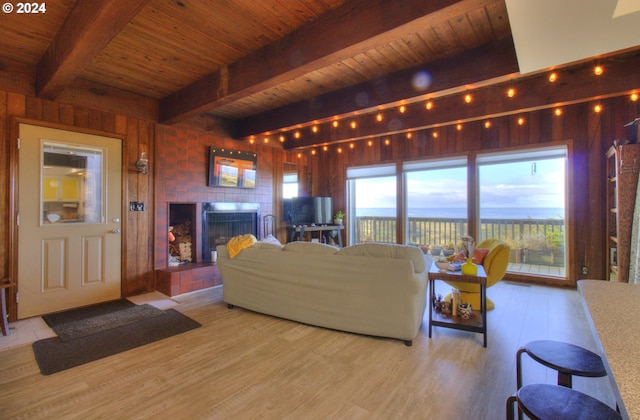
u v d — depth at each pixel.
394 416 1.68
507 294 3.83
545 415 0.93
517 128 4.48
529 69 2.55
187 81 3.48
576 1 1.70
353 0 2.08
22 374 2.10
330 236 6.35
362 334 2.72
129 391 1.91
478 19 2.33
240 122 5.02
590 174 3.96
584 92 3.17
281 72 2.54
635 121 3.04
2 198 2.98
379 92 3.39
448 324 2.60
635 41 2.13
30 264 3.13
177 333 2.76
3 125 2.98
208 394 1.88
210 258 4.66
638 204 2.85
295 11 2.21
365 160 6.14
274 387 1.95
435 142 5.25
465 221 5.04
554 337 2.63
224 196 4.91
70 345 2.52
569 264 4.10
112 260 3.72
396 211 5.71
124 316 3.16
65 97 3.36
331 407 1.76
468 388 1.93
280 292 3.06
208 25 2.39
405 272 2.50
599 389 1.95
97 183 3.60
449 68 2.91
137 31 2.47
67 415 1.69
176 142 4.30
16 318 3.03
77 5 2.12
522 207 4.59
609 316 0.94
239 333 2.77
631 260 2.89
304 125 4.26
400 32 1.92
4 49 2.81
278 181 5.84
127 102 3.84
